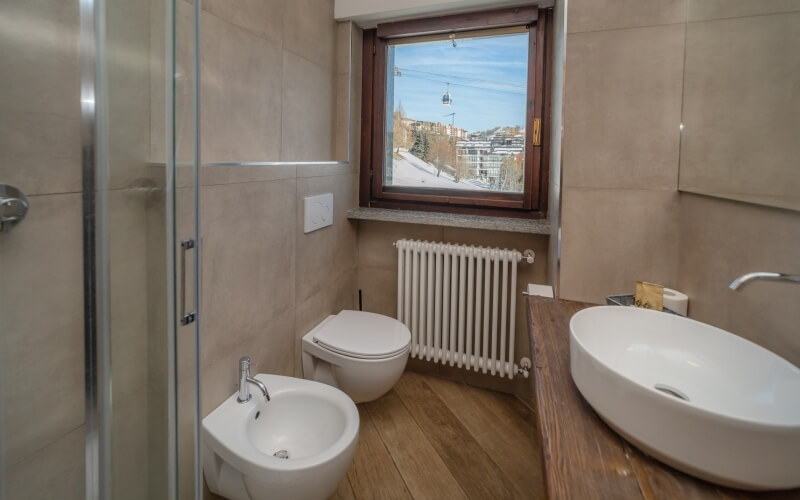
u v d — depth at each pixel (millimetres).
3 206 679
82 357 713
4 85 677
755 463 529
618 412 643
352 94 2285
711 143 1135
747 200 951
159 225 742
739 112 1000
